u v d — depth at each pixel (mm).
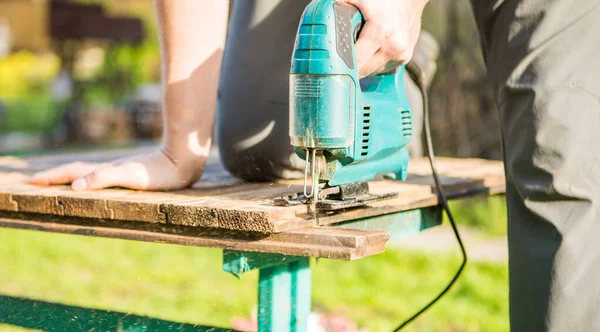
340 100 1472
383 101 1747
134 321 1811
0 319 1951
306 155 1521
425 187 2004
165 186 1816
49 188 1865
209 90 1853
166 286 4199
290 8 1939
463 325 3508
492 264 4500
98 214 1653
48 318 1905
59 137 9953
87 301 3834
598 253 1524
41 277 4336
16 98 13914
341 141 1488
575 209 1549
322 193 1568
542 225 1591
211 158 2676
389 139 1747
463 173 2426
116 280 4305
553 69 1583
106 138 9570
